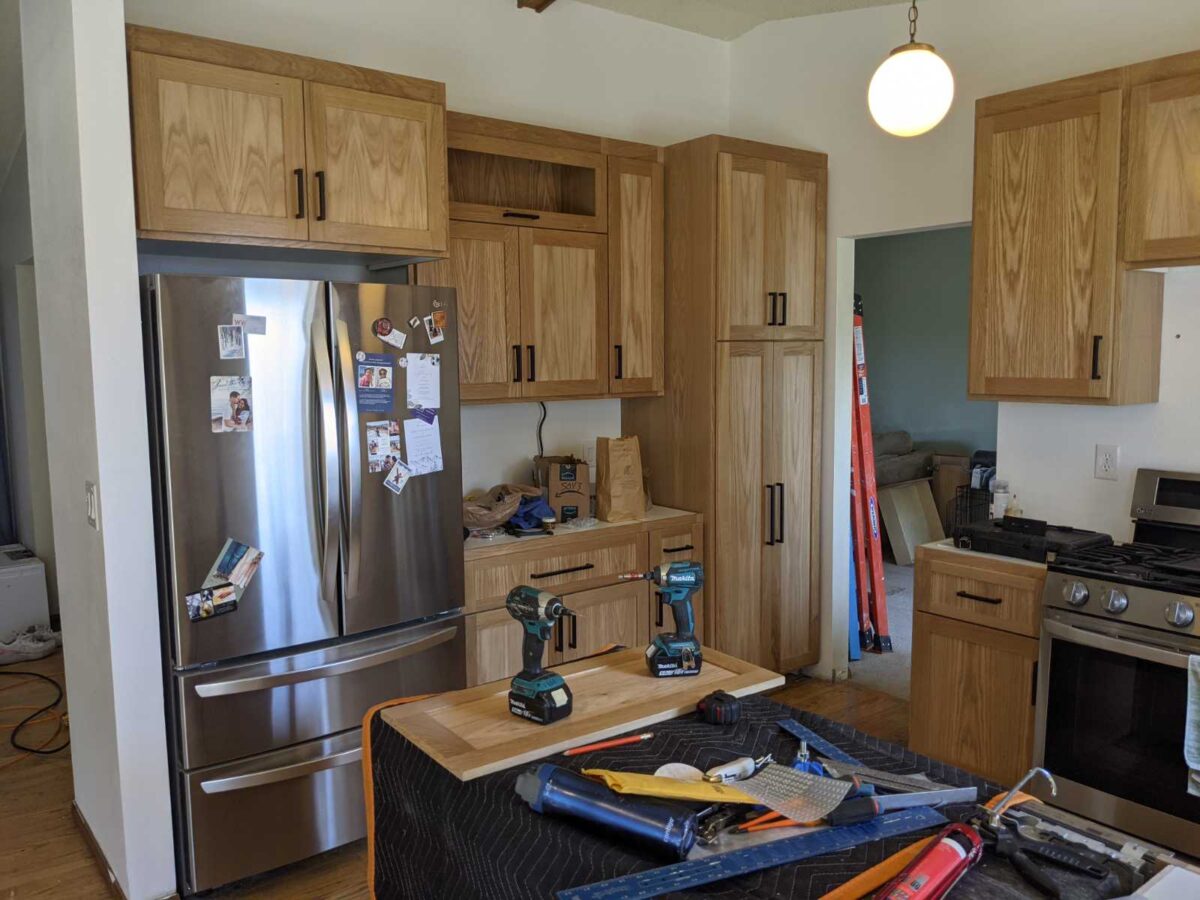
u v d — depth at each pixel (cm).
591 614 347
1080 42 312
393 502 276
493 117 361
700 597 381
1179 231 250
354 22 328
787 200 388
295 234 266
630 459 366
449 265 322
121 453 232
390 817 160
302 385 255
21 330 493
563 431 399
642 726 160
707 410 375
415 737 152
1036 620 272
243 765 252
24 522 540
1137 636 241
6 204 516
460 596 299
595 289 364
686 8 397
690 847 119
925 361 749
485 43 362
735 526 383
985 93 341
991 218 294
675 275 385
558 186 383
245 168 256
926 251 740
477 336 331
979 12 340
